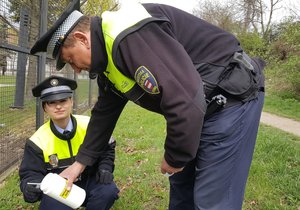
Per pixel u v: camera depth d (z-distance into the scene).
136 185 3.79
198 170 2.00
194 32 1.87
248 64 1.94
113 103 2.30
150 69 1.55
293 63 13.60
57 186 2.36
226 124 1.89
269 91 15.41
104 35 1.65
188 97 1.54
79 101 9.36
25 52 4.64
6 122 4.76
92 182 2.89
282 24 18.39
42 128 2.93
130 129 6.89
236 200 1.99
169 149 1.66
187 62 1.61
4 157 4.43
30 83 5.13
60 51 1.77
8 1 4.32
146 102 1.79
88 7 12.07
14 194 3.56
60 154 2.86
